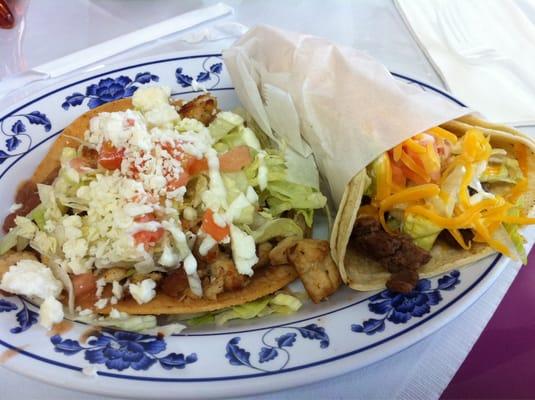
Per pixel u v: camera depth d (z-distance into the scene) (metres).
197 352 0.29
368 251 0.34
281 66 0.39
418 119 0.34
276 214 0.37
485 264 0.32
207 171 0.36
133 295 0.32
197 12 0.53
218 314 0.33
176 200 0.34
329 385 0.28
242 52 0.41
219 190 0.35
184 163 0.35
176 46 0.49
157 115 0.38
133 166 0.34
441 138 0.35
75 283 0.33
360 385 0.28
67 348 0.29
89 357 0.28
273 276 0.35
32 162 0.39
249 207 0.35
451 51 0.49
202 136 0.37
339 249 0.33
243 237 0.34
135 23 0.53
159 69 0.45
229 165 0.37
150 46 0.49
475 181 0.34
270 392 0.27
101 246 0.33
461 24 0.51
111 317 0.31
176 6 0.55
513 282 0.32
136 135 0.34
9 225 0.37
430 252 0.34
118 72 0.44
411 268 0.32
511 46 0.50
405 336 0.28
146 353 0.29
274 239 0.36
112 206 0.33
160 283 0.34
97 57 0.48
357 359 0.27
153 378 0.27
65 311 0.32
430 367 0.29
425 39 0.50
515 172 0.36
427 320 0.29
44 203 0.36
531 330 0.30
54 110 0.41
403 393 0.28
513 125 0.41
